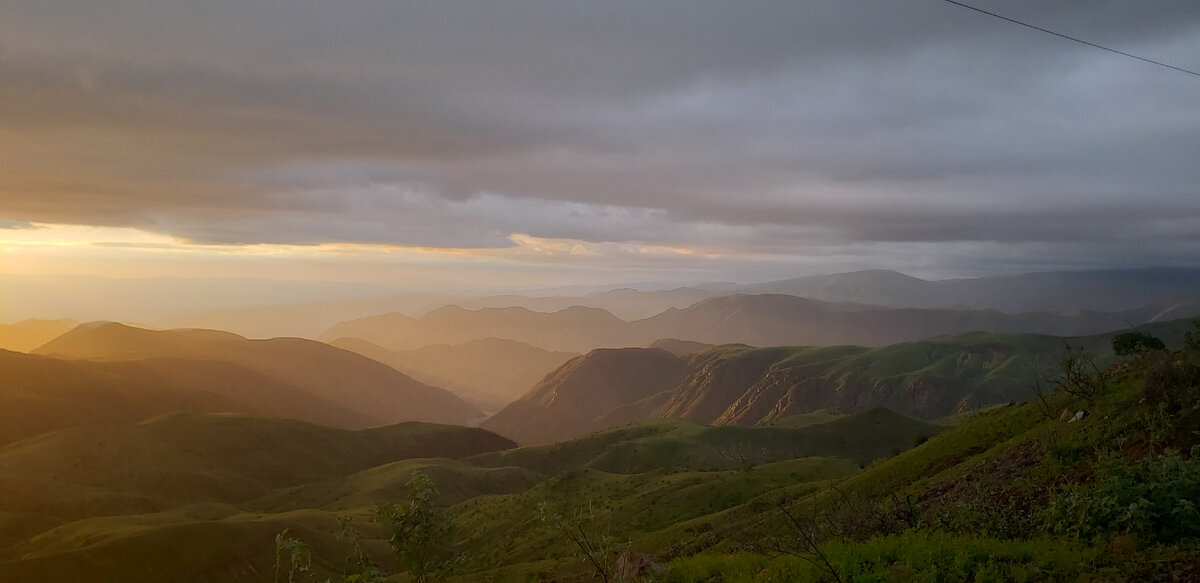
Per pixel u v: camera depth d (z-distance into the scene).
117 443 164.00
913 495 23.17
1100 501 11.92
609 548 10.70
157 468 158.38
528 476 160.88
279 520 88.94
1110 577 9.67
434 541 8.12
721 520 43.22
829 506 26.48
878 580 10.31
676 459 134.62
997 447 24.48
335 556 84.31
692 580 12.83
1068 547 11.20
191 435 182.50
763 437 156.88
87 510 129.00
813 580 11.12
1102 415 19.89
